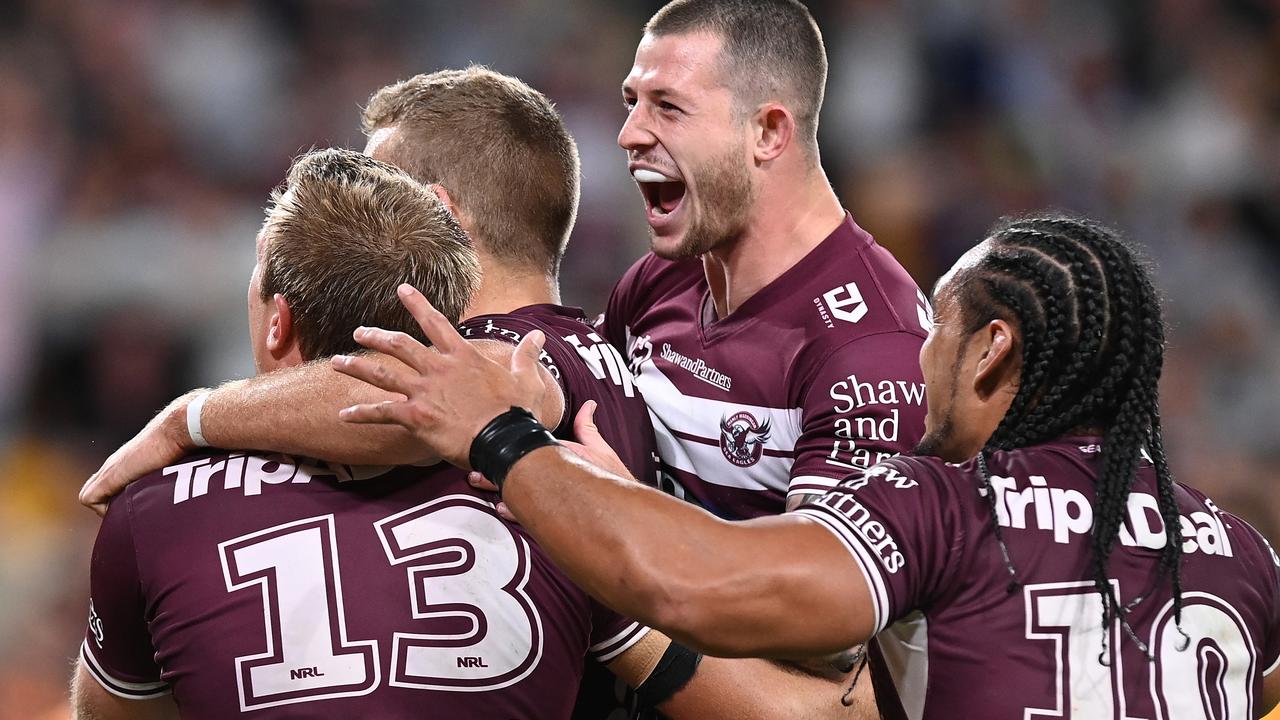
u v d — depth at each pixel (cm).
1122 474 708
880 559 670
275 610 727
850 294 960
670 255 993
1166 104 3397
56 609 2003
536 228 939
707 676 831
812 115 988
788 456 962
